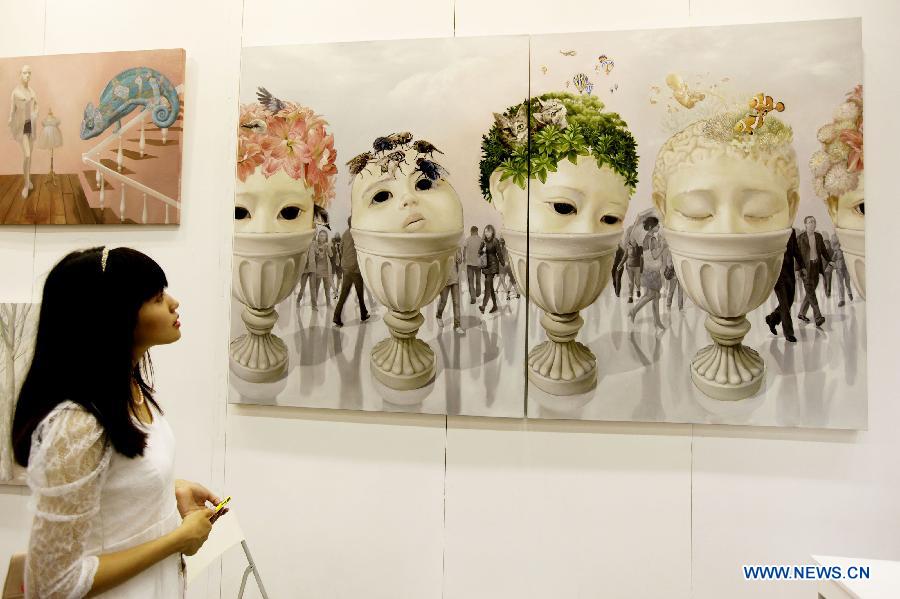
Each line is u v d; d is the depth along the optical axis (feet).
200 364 6.34
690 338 5.60
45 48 6.70
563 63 5.81
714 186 5.58
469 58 5.93
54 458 3.13
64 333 3.32
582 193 5.73
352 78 6.08
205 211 6.37
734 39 5.61
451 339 5.88
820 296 5.46
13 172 6.53
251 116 6.18
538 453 5.82
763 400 5.50
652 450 5.70
